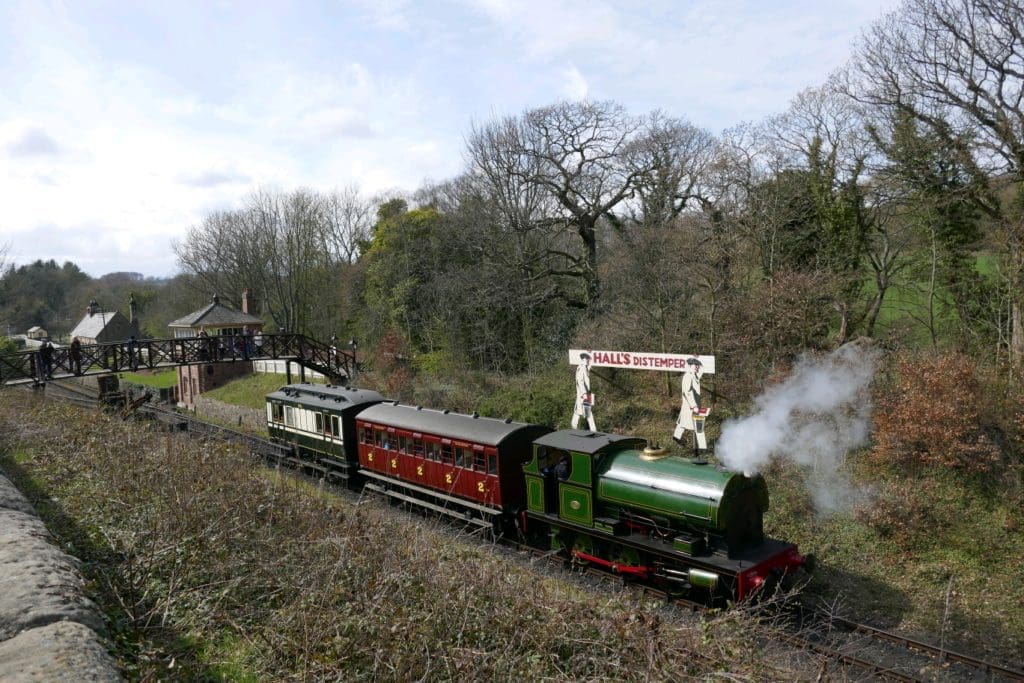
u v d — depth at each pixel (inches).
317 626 302.4
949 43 710.5
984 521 537.6
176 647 296.8
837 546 544.4
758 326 761.6
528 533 586.9
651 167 1109.7
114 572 357.4
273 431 935.7
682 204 1111.0
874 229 872.9
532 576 387.5
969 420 574.9
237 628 304.2
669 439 767.1
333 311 1854.1
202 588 348.2
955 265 781.3
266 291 1886.1
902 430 593.3
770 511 598.2
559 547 551.8
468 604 327.0
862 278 845.2
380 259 1362.0
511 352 1126.4
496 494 584.4
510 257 1135.6
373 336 1386.6
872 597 485.1
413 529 454.0
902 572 506.6
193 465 525.0
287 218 1872.5
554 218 1103.0
